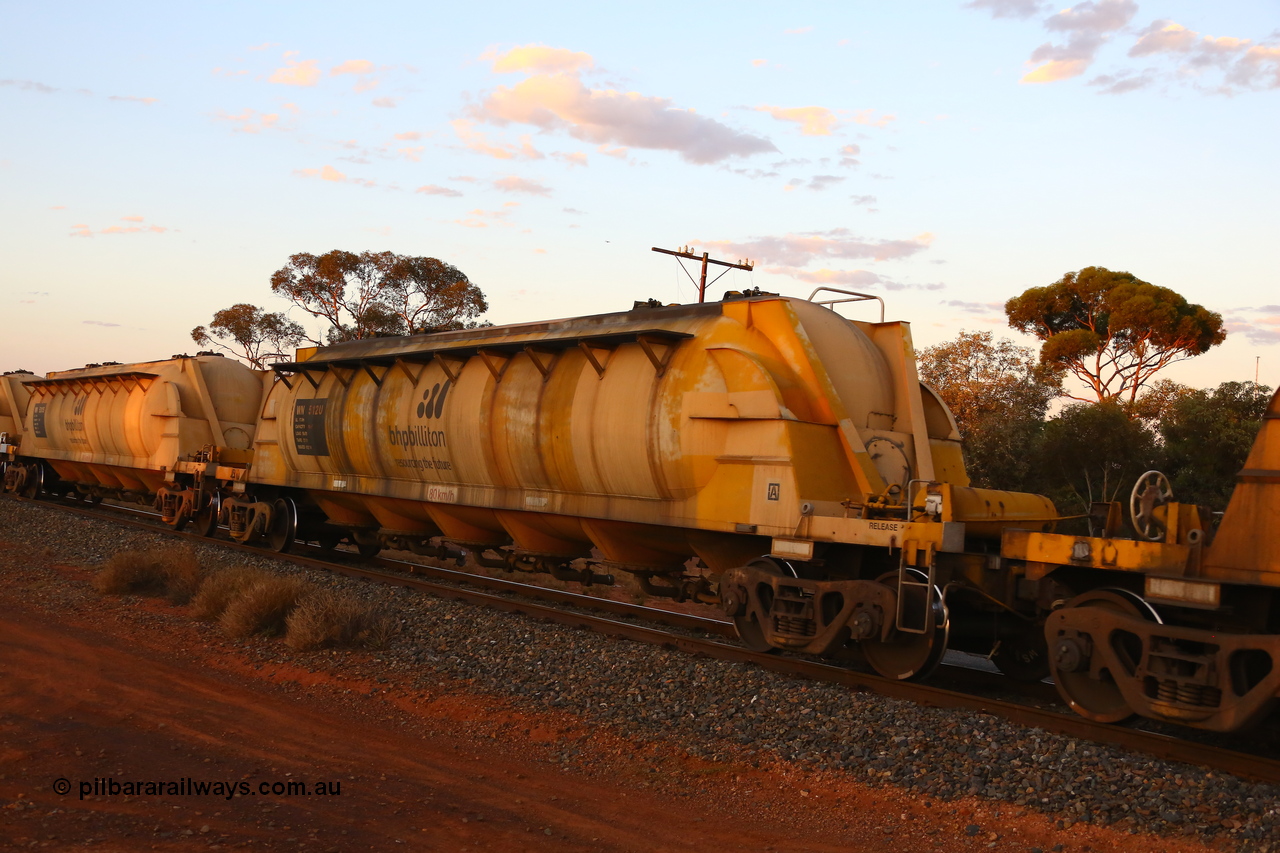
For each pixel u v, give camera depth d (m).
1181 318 34.31
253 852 5.11
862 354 10.84
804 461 9.65
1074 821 5.96
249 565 15.80
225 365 22.47
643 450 10.95
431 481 14.61
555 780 6.77
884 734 7.46
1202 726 6.83
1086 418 26.23
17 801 5.65
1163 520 7.47
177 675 9.13
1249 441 23.89
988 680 10.02
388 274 47.78
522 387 12.86
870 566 9.91
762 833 5.90
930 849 5.65
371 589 14.12
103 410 24.70
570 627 11.59
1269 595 6.86
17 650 9.59
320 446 16.78
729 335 10.80
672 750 7.44
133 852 5.02
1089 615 7.62
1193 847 5.56
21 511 23.27
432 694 8.87
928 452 10.63
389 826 5.67
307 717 8.02
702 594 11.70
